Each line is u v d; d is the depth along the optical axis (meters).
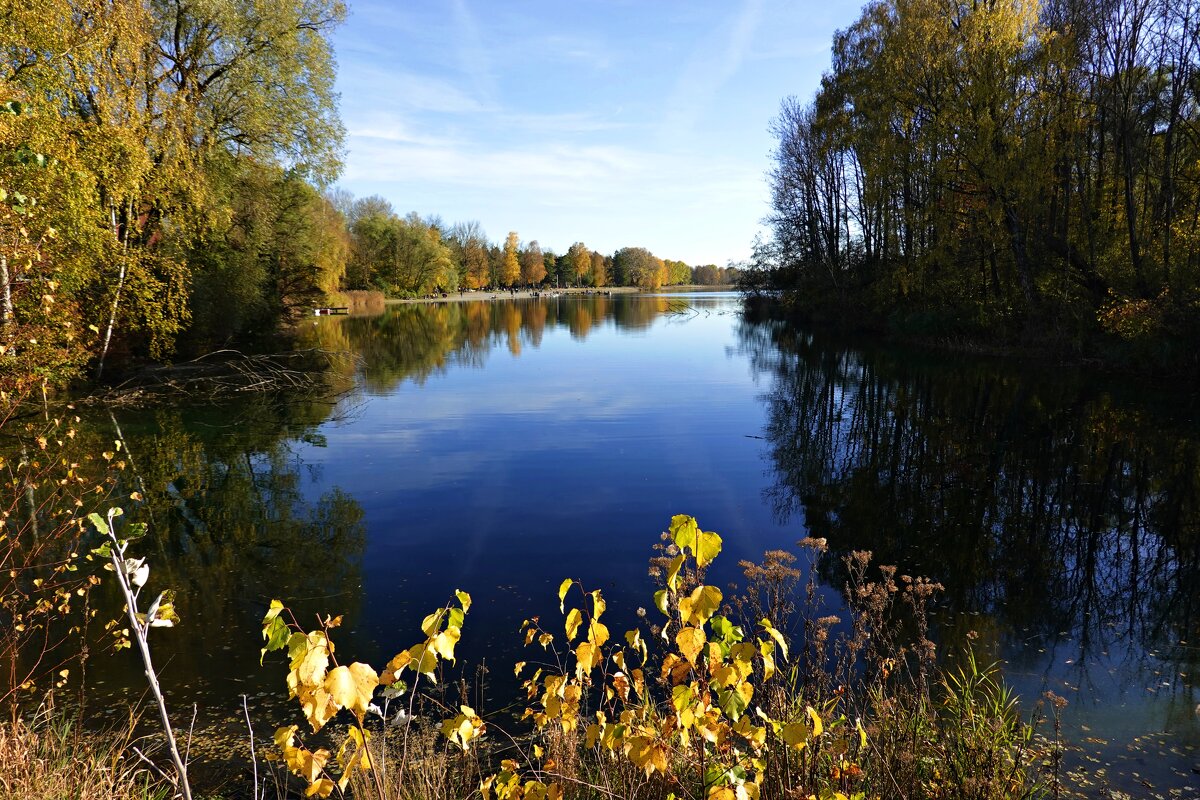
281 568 6.40
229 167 17.67
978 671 4.52
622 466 10.09
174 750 1.35
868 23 29.88
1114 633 5.12
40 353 7.46
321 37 18.20
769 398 15.78
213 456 10.73
